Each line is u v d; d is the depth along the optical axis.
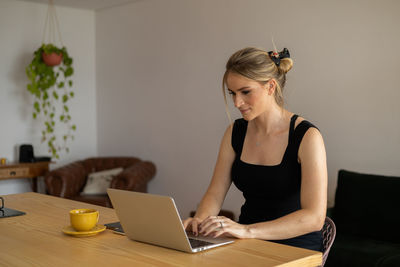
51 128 5.51
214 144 4.75
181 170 5.12
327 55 3.78
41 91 5.58
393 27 3.38
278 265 1.28
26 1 5.47
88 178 5.23
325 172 1.77
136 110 5.62
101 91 6.05
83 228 1.63
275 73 1.83
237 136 2.02
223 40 4.59
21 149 5.21
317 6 3.82
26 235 1.65
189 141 5.02
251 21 4.33
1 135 5.33
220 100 4.66
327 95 3.79
